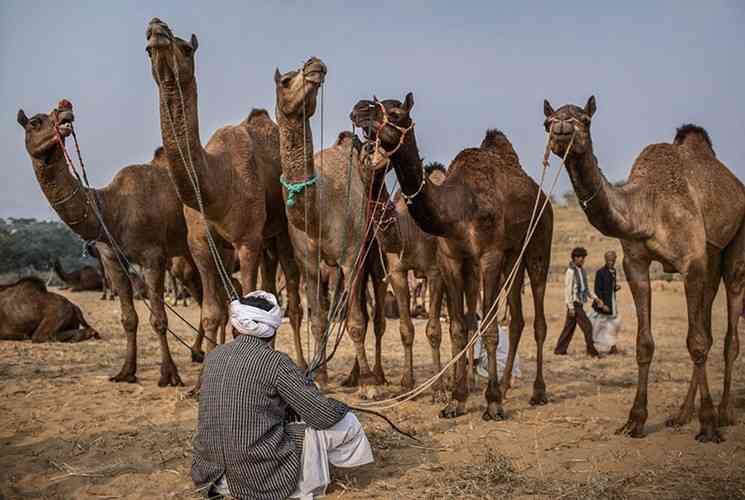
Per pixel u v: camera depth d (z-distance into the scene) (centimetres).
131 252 909
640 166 708
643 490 528
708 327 767
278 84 676
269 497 489
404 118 671
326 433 517
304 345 1409
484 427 720
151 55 648
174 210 939
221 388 497
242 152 815
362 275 849
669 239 679
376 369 955
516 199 790
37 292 1415
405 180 691
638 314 694
